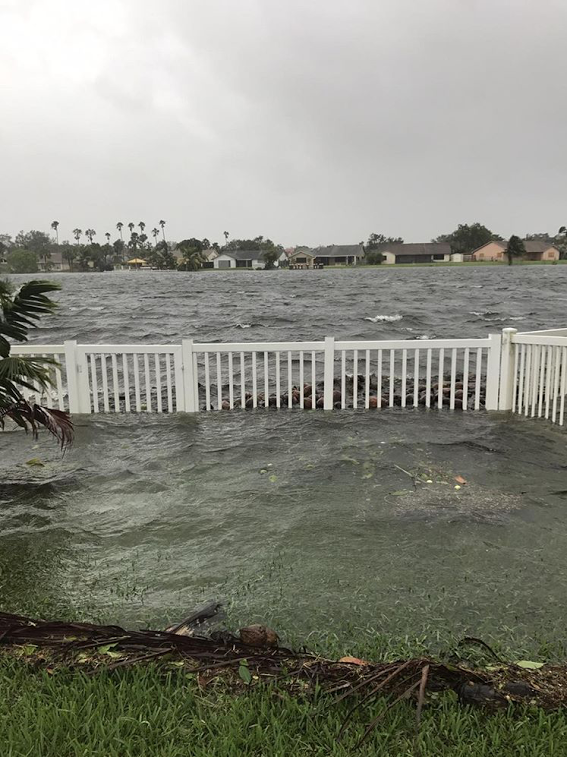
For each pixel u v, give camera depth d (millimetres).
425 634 3328
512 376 8562
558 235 171250
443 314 32375
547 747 2479
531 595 3719
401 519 4875
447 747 2488
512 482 5727
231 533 4684
